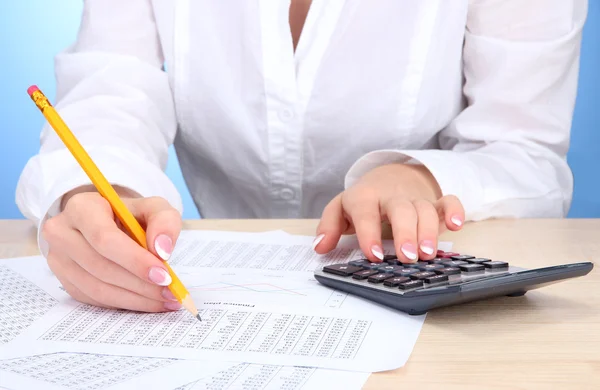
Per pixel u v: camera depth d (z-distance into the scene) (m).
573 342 0.45
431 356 0.44
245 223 0.82
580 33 0.98
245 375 0.41
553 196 0.87
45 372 0.42
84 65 0.96
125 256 0.50
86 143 0.79
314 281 0.58
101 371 0.42
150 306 0.51
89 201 0.54
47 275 0.62
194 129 1.06
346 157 1.05
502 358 0.43
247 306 0.52
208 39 1.02
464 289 0.49
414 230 0.58
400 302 0.49
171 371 0.42
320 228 0.67
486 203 0.80
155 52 1.04
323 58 1.00
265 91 1.00
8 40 2.37
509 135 0.96
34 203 0.77
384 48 0.99
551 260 0.65
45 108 0.55
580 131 2.09
